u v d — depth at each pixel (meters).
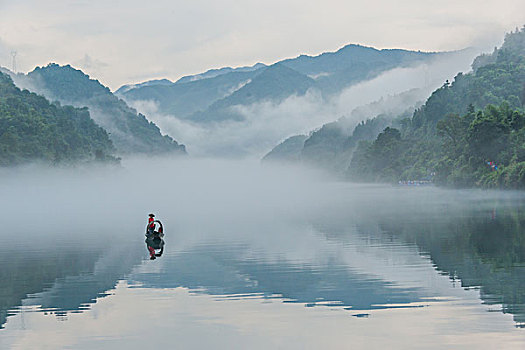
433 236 55.94
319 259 43.28
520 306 27.22
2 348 23.36
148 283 35.53
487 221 69.69
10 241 62.03
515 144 186.75
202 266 41.53
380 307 27.98
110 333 24.97
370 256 44.03
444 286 31.98
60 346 23.47
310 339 23.50
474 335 23.23
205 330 25.05
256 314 27.44
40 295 32.66
